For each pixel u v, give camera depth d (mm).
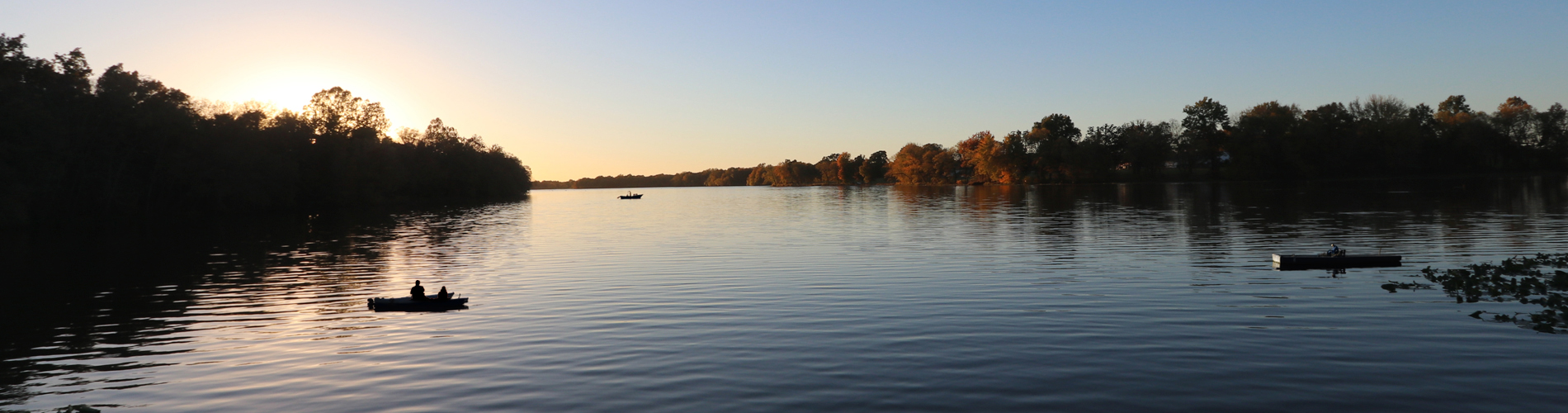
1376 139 151750
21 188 60938
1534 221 50031
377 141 130375
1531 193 83688
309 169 112688
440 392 15688
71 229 67125
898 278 30000
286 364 18016
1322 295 24312
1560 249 35469
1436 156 155500
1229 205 75938
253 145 94938
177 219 82375
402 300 25234
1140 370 16219
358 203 122625
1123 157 165125
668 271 33250
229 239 55625
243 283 31844
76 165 76188
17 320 24078
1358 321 20312
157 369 17844
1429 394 14375
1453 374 15477
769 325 21328
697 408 14375
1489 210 60312
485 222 74500
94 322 23562
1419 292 24203
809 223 64812
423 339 20250
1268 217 58562
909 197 127000
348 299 27406
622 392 15438
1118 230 50250
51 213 74312
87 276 34625
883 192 164500
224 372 17516
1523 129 152000
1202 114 161250
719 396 15008
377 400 15289
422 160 159125
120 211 84938
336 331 21547
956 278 29703
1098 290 26141
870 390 15242
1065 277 29422
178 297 28406
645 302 25266
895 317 22062
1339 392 14578
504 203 134250
